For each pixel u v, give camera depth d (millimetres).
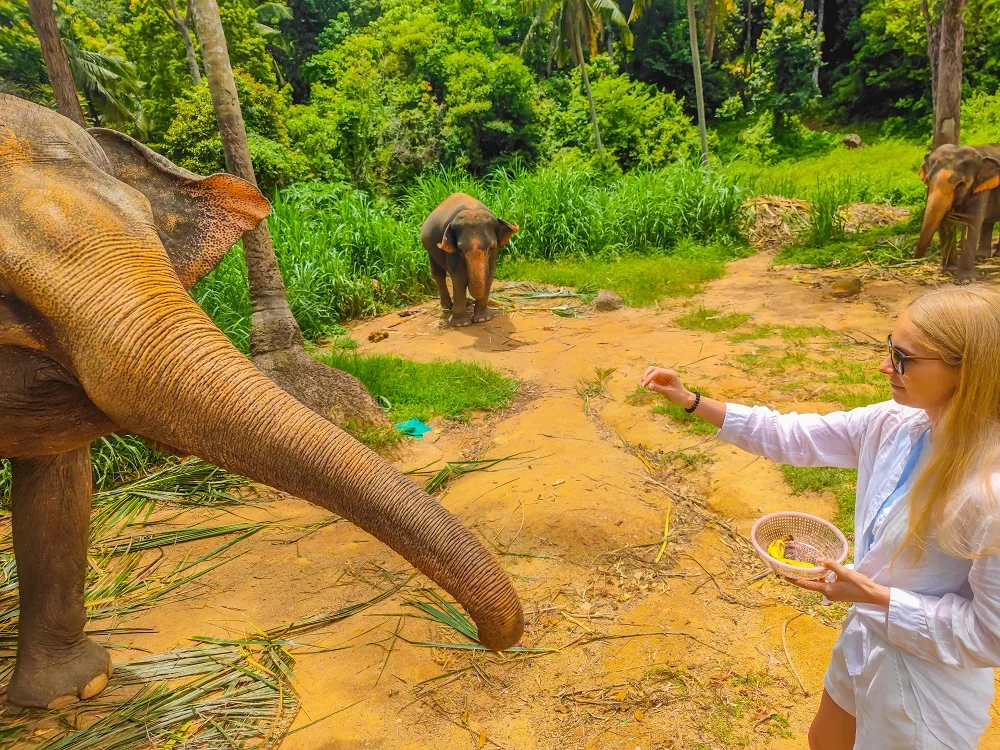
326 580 3418
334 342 7582
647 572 3328
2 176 1746
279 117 17328
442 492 4266
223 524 3980
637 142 25672
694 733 2422
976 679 1471
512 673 2752
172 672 2781
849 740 1784
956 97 9734
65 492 2469
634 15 23547
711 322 7164
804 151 28734
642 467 4293
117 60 20969
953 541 1304
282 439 1670
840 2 34344
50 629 2617
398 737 2471
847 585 1479
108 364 1634
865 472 1658
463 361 6598
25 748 2438
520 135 24141
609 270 9875
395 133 20844
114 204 1818
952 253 8695
